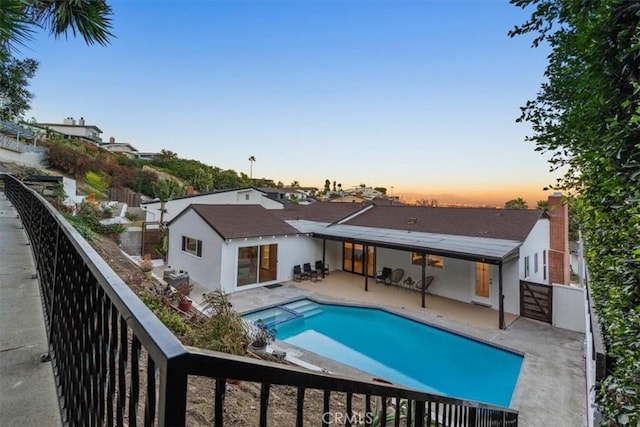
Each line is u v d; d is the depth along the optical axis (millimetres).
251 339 5340
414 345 8547
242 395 3117
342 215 17531
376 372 7172
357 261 15211
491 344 7996
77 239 1684
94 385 1209
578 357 7203
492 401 6203
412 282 12609
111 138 56969
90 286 1324
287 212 19969
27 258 4441
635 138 1588
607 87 1783
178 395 590
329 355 7902
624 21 1628
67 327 1681
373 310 10578
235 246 11938
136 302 901
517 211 12625
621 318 1939
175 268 13797
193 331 4602
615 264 2088
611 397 1934
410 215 15461
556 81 2713
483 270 10984
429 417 1822
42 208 3447
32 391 1752
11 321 2572
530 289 9734
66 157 22938
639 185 1531
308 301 11273
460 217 13727
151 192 29062
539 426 4898
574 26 2143
